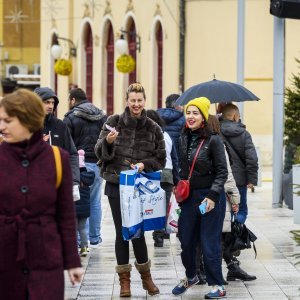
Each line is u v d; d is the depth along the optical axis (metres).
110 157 20.39
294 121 38.50
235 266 22.44
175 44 58.47
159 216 20.45
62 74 69.31
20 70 94.44
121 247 20.69
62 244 13.10
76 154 22.64
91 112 26.11
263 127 55.94
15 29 94.94
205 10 56.88
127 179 20.06
